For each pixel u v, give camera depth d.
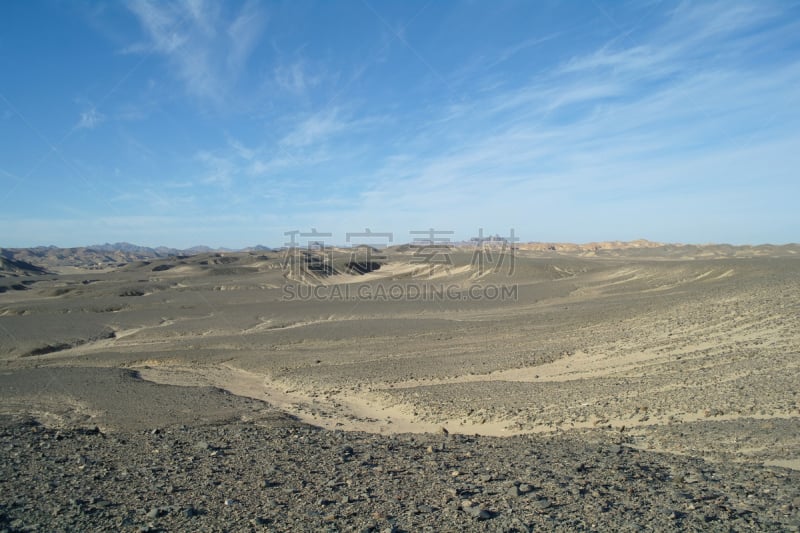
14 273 168.12
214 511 8.35
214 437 15.76
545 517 7.64
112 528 7.63
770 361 20.81
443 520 7.66
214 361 39.06
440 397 23.16
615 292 68.19
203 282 113.12
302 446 14.02
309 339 45.16
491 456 12.18
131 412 22.95
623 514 7.71
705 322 31.91
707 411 15.59
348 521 7.76
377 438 15.51
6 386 30.28
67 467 11.59
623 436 14.41
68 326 58.25
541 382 24.78
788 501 8.13
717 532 6.95
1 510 8.41
